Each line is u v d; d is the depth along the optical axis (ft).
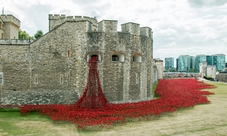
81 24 75.05
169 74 327.06
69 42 76.02
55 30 77.56
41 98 73.67
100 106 65.41
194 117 61.62
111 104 71.00
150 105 70.23
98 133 47.03
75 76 75.00
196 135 45.91
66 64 76.23
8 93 74.59
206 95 109.40
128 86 79.97
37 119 58.54
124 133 47.06
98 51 74.59
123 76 78.54
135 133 47.09
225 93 117.70
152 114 59.36
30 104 71.56
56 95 74.74
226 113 67.00
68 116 55.77
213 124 54.34
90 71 67.51
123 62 78.38
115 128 50.72
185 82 186.60
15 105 70.08
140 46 83.87
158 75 252.01
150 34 92.48
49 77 77.20
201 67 296.51
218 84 175.83
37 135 45.85
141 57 84.17
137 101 81.87
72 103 72.74
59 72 76.74
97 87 67.92
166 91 113.39
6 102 72.18
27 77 77.20
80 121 53.52
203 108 74.90
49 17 114.62
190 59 605.73
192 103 77.77
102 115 57.72
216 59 566.77
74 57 75.31
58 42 77.15
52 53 77.41
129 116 57.31
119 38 77.71
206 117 61.62
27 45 77.66
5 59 76.64
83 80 74.02
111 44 76.33
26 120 57.57
